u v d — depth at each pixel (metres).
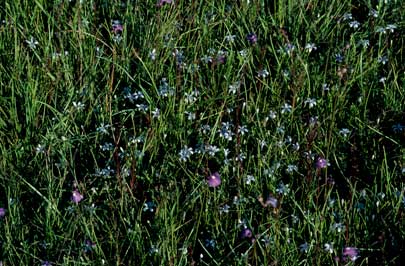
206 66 2.04
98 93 2.01
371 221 1.81
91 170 1.91
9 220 1.81
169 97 1.96
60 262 1.78
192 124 1.97
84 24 2.08
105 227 1.82
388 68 2.07
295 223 1.82
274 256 1.76
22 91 1.99
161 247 1.76
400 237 1.80
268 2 2.20
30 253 1.77
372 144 1.96
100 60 2.05
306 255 1.78
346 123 1.99
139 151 1.89
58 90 2.00
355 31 2.15
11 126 1.96
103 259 1.77
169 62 2.08
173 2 2.11
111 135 1.95
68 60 2.04
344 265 1.77
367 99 2.00
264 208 1.82
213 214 1.83
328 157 1.92
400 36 2.13
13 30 2.07
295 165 1.89
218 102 2.00
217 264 1.75
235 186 1.87
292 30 2.13
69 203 1.84
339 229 1.78
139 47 2.08
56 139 1.89
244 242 1.79
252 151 1.93
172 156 1.91
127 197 1.84
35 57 2.05
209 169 1.90
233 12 2.15
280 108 1.97
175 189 1.85
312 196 1.84
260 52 2.08
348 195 1.87
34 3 2.13
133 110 1.95
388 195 1.84
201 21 2.12
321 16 2.13
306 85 2.02
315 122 1.94
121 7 2.16
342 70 1.96
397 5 2.16
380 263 1.78
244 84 1.98
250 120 1.96
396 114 1.99
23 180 1.84
